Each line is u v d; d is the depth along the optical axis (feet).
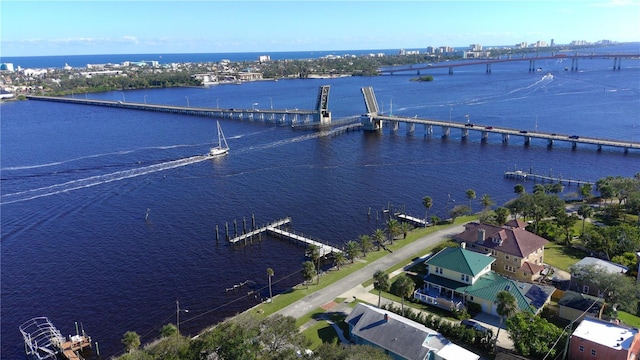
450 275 314.14
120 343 290.15
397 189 575.79
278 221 473.26
